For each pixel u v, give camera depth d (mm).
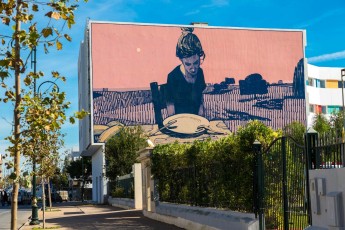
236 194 13180
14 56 6988
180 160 18922
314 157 8703
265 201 11398
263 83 54062
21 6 7164
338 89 71125
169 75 52156
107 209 35344
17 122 7406
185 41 53000
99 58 51094
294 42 55500
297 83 55000
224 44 53719
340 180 7301
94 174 62531
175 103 51781
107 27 51625
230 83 53281
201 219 15625
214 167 14836
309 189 8547
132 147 44344
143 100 51344
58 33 7004
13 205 7402
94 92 50562
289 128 10398
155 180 22469
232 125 52656
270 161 11211
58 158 23969
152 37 52375
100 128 50219
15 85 7250
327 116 69500
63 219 25625
